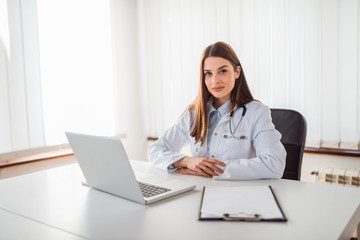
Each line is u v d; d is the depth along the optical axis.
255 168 1.42
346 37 2.45
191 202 1.15
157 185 1.31
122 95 3.29
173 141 1.84
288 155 1.80
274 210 1.02
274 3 2.69
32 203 1.20
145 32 3.39
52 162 2.72
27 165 2.54
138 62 3.45
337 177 2.48
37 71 2.57
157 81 3.36
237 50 2.87
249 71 2.83
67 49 2.78
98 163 1.21
